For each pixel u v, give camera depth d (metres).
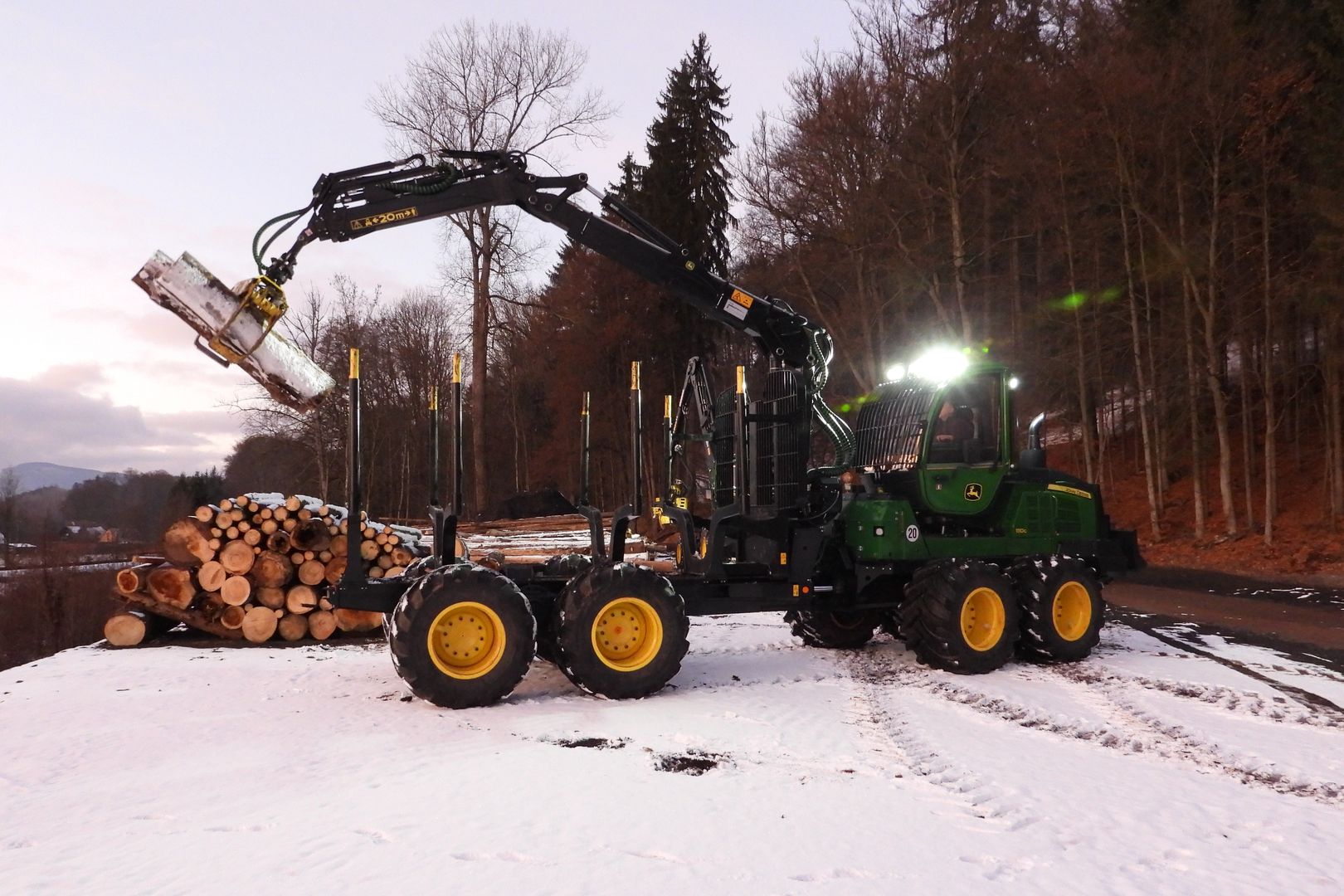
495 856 3.46
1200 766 4.78
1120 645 8.70
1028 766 4.71
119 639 9.89
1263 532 18.34
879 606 8.19
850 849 3.54
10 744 5.50
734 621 10.77
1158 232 19.19
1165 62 18.86
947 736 5.33
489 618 6.32
